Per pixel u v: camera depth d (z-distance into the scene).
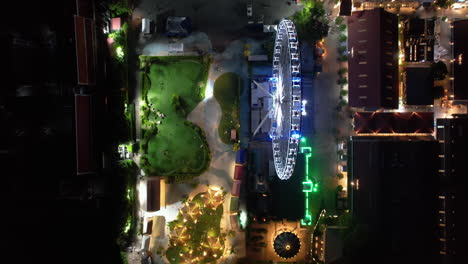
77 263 48.91
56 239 48.72
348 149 52.88
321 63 53.88
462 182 50.41
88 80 47.91
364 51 51.28
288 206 51.81
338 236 49.91
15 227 47.38
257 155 53.56
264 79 53.75
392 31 51.72
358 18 51.62
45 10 47.91
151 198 51.72
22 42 46.78
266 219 52.94
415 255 49.69
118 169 50.22
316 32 52.84
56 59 48.31
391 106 51.53
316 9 52.66
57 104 48.81
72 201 49.38
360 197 50.75
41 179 48.31
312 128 53.34
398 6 53.72
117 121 50.06
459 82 52.38
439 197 50.91
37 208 48.19
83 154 47.53
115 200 49.88
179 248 52.78
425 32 53.22
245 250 53.69
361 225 50.09
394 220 49.84
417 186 50.19
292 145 36.12
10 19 47.28
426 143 50.62
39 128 48.25
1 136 46.44
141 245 52.84
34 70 47.75
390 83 51.38
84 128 47.69
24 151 47.62
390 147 50.22
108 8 50.88
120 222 49.91
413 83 52.84
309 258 53.81
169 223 52.97
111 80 50.47
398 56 52.94
